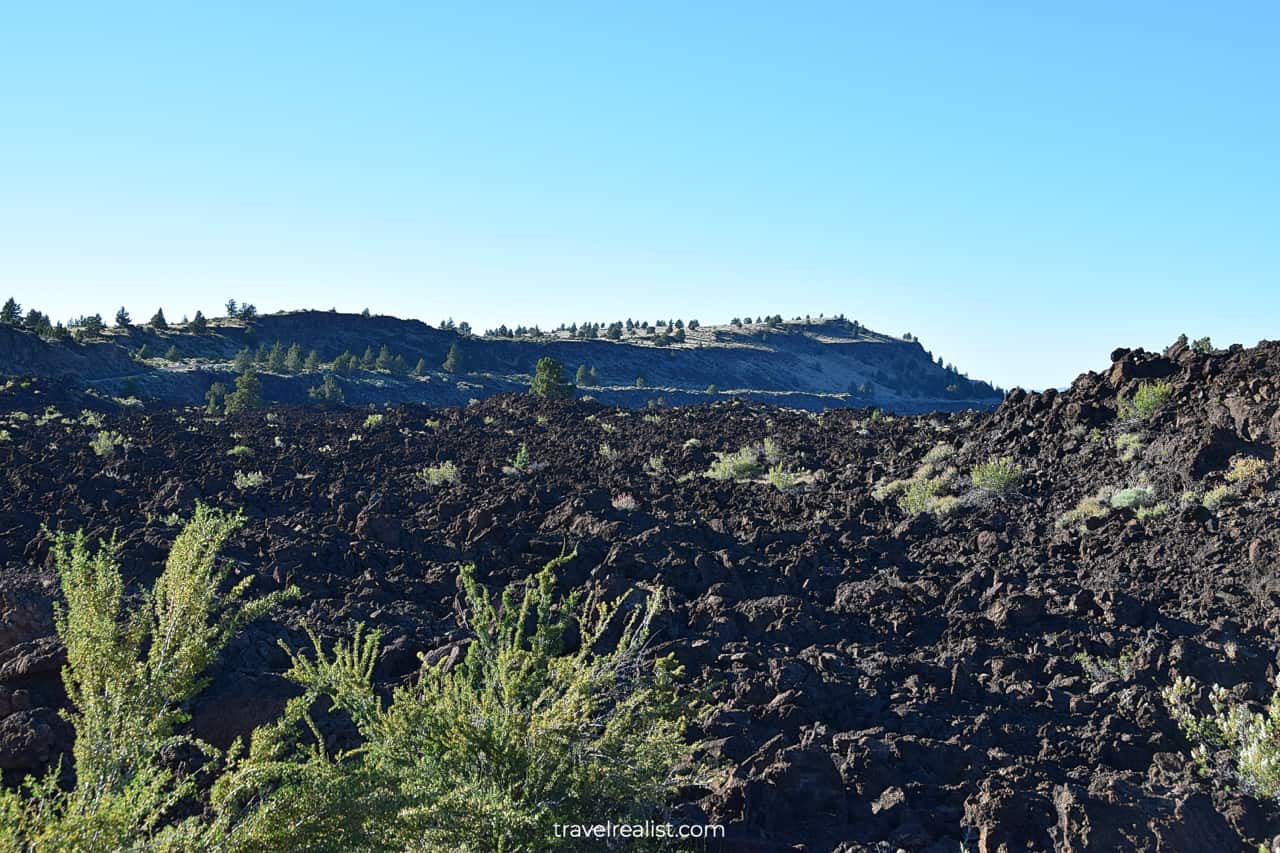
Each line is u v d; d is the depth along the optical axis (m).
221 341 173.88
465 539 19.66
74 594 6.96
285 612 14.94
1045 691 13.09
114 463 26.77
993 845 9.73
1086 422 24.61
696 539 19.70
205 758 10.62
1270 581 15.09
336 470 27.44
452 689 8.80
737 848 9.45
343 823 6.62
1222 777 10.73
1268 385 21.42
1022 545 18.95
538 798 8.09
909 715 12.40
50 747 10.55
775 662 13.45
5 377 55.53
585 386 182.12
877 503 22.81
